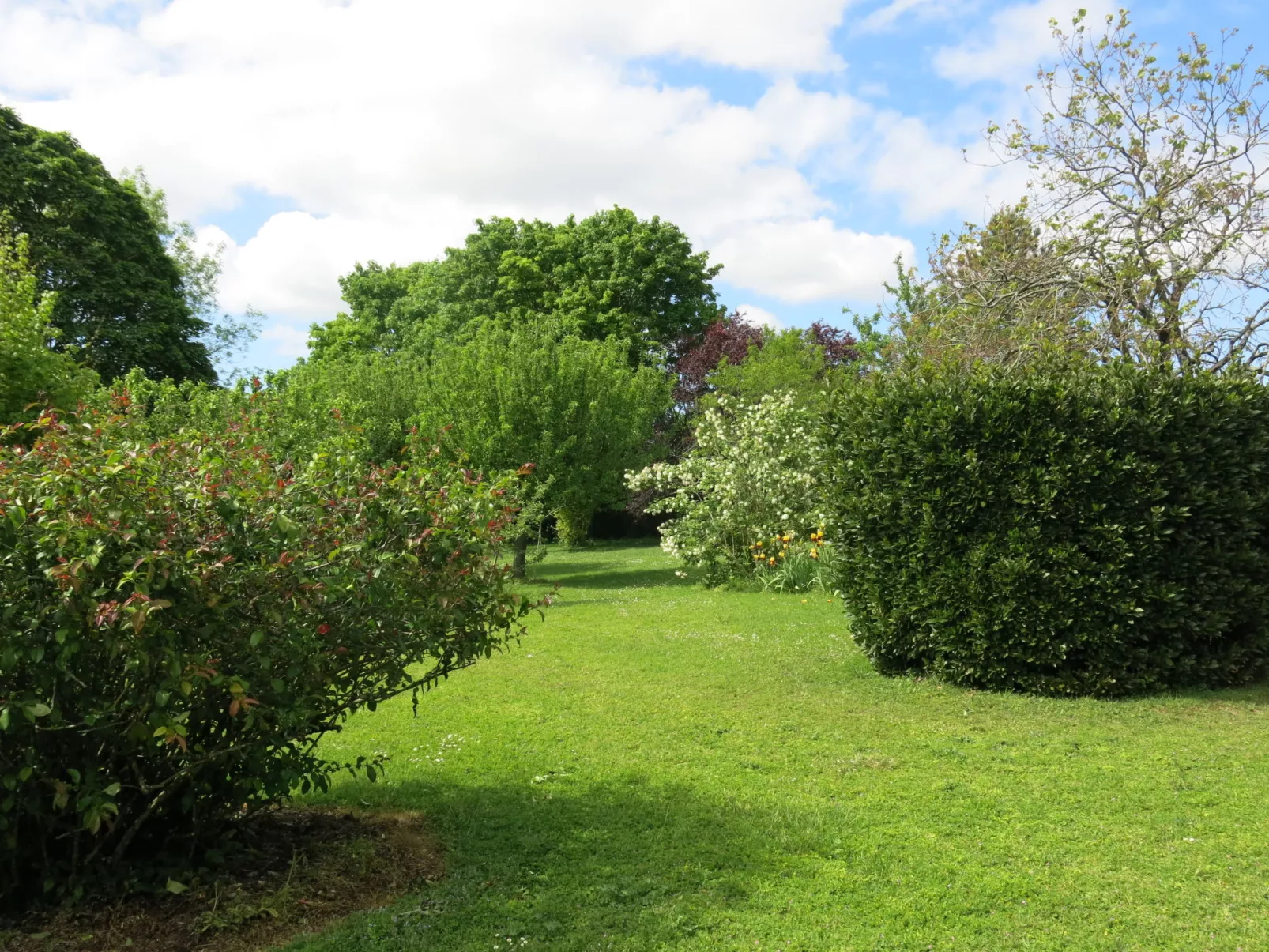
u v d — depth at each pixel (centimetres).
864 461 775
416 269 3888
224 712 350
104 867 353
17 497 315
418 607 380
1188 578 694
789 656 877
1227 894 369
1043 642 696
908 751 573
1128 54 1045
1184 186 1027
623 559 2236
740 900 372
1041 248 1114
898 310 1495
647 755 577
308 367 2472
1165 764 534
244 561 333
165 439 380
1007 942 336
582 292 2981
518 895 378
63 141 2264
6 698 307
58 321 2181
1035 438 704
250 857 391
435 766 558
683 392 3002
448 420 1736
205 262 3077
